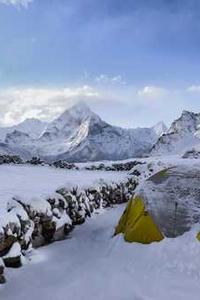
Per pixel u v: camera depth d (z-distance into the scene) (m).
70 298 7.83
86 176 27.25
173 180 11.78
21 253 9.58
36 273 8.98
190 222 10.61
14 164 34.91
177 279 8.53
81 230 12.69
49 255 10.20
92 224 13.44
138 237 10.70
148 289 8.08
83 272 9.03
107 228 12.88
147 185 11.95
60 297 7.87
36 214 10.88
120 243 10.79
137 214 11.20
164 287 8.15
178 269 9.00
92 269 9.20
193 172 11.96
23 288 8.27
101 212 15.22
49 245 11.09
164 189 11.55
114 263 9.54
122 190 18.36
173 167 12.38
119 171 36.25
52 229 11.30
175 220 10.73
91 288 8.20
